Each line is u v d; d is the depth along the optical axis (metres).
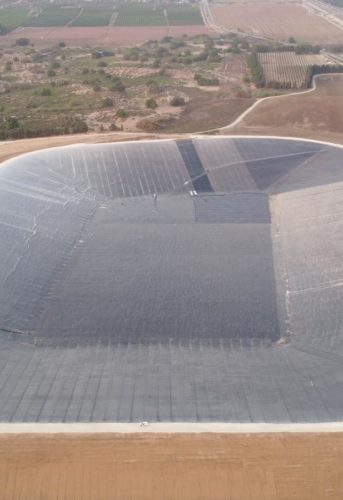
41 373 38.19
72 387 36.56
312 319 45.22
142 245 55.66
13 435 33.00
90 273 51.12
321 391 36.31
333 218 58.09
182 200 64.19
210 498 31.08
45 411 34.38
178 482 31.53
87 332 43.97
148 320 45.31
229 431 33.31
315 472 31.86
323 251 53.53
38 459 32.19
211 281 50.31
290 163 70.62
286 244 56.22
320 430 33.34
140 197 64.50
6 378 37.50
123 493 31.30
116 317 45.59
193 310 46.56
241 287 49.59
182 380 37.50
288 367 39.28
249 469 31.89
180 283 49.94
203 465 32.00
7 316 45.25
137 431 33.25
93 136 94.25
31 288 48.62
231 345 42.69
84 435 33.06
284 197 64.25
